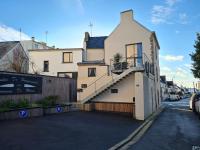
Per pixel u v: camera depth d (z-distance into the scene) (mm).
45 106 17047
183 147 9320
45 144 8773
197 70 26797
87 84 25922
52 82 21141
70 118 15969
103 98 22266
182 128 14422
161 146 9492
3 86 15281
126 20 27906
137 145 9672
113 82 21094
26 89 17438
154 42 28688
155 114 23250
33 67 33625
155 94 28906
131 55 27156
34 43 48438
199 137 11445
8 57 31797
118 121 16641
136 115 18656
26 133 10289
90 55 34281
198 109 22047
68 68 32750
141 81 18906
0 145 8180
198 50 26688
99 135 11195
